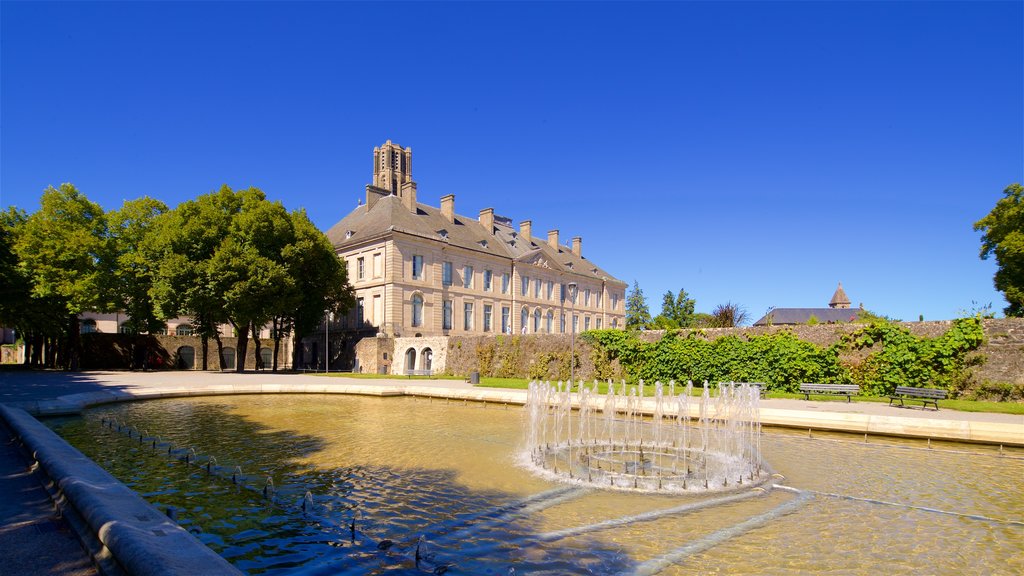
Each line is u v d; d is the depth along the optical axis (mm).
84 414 16578
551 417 17516
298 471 9688
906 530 7031
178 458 10508
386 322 44344
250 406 19438
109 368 41188
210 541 6164
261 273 34188
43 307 37500
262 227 35625
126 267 38281
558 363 28938
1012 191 33594
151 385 22797
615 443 13289
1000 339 18000
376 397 22969
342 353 46531
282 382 25641
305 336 48656
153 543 3691
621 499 8258
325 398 22531
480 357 33188
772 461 11125
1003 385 17641
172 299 33938
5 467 7156
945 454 11828
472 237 55156
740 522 7270
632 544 6414
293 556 5734
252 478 9125
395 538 6457
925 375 18984
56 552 4188
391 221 46406
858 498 8438
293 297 36938
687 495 8547
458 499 8117
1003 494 8688
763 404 17625
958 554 6262
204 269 33625
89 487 5195
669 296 57094
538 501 8078
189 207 35906
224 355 48562
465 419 16609
